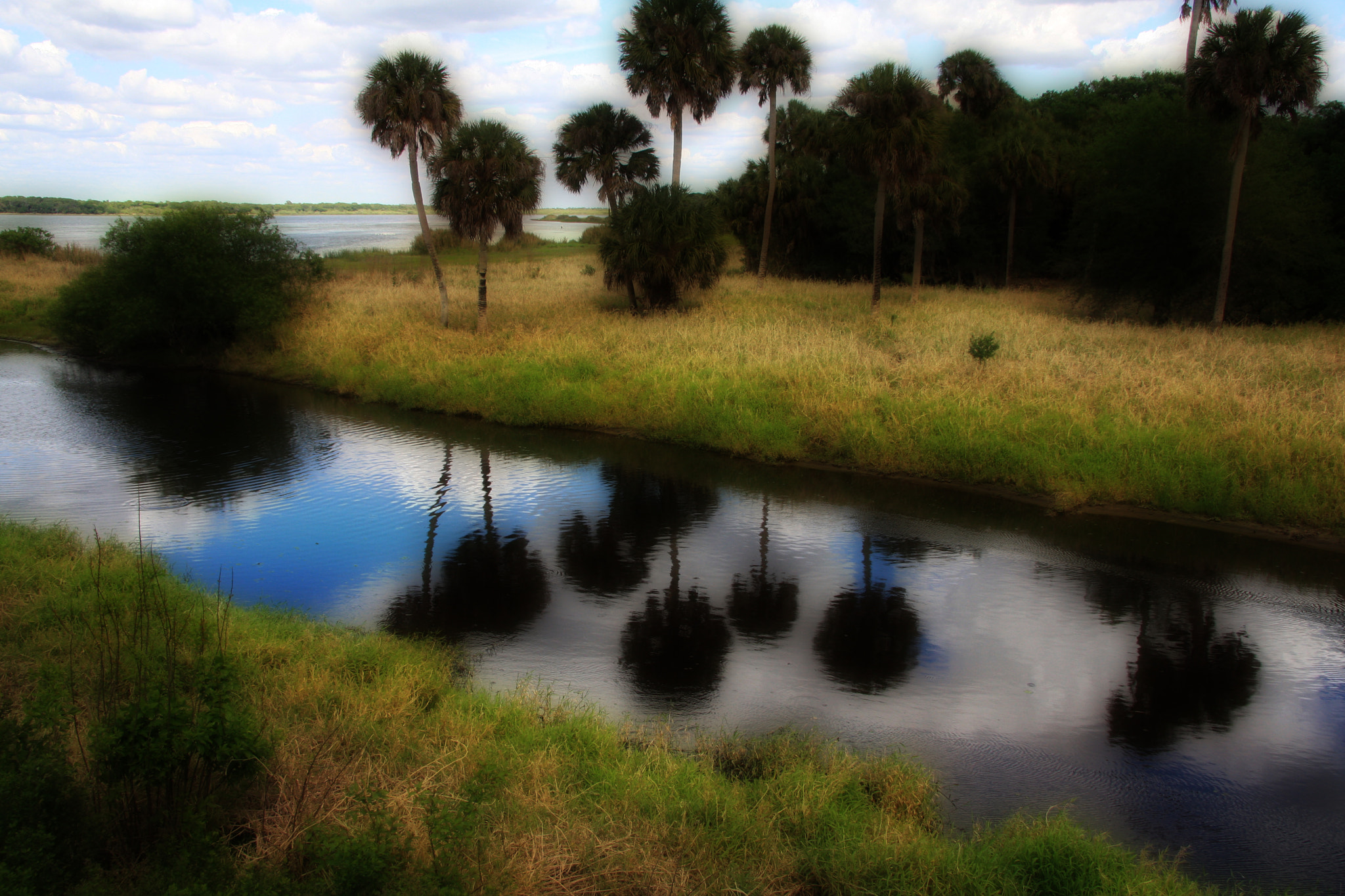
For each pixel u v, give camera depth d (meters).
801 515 12.48
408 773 5.05
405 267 48.38
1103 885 4.50
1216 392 15.03
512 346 22.47
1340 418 13.35
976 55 46.72
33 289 38.16
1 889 3.23
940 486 13.83
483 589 9.80
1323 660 8.03
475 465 15.41
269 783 4.91
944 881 4.47
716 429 16.42
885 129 27.20
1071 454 13.31
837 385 16.83
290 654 7.21
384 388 21.14
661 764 5.79
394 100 22.94
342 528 12.00
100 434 17.80
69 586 8.19
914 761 6.31
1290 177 27.14
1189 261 28.42
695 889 4.27
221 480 14.44
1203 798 5.90
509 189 23.47
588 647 8.32
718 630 8.70
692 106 31.66
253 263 26.83
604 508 12.89
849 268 45.41
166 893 3.40
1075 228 37.16
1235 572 10.21
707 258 28.09
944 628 8.76
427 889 3.70
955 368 17.94
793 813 5.14
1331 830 5.55
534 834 4.43
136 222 26.81
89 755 4.81
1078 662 8.00
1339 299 27.00
